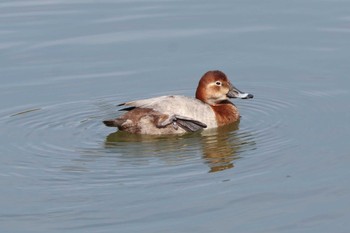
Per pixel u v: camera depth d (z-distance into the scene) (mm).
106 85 16703
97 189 12031
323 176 12305
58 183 12266
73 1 21000
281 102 15766
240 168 12664
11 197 11906
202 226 10945
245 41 18484
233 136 14094
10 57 17969
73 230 10922
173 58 17828
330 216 11133
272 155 13125
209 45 18359
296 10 20000
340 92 16000
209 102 14992
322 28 18953
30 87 16594
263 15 19781
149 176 12398
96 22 19625
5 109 15586
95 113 15383
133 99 16078
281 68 17297
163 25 19422
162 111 14148
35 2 20969
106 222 11086
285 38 18562
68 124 14867
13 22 19750
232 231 10805
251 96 15008
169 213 11289
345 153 13055
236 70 17312
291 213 11250
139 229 10898
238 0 20875
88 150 13547
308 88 16312
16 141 14062
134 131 14180
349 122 14477
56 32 19125
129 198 11711
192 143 13812
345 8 20016
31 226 11070
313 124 14484
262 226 10922
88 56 17969
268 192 11844
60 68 17422
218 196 11742
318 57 17641
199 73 17156
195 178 12320
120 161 13023
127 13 20172
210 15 19922
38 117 15195
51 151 13547
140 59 17812
